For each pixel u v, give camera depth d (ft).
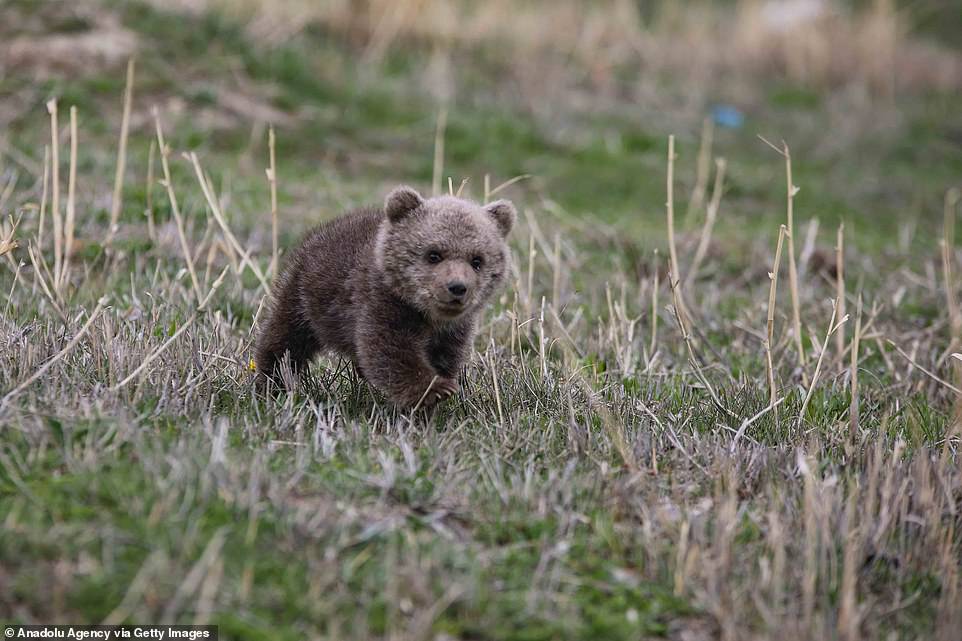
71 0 70.74
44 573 21.50
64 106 61.93
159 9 73.31
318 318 34.37
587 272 51.49
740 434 31.19
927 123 97.60
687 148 80.69
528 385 34.58
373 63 82.23
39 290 39.04
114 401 28.50
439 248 31.89
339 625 21.39
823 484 27.68
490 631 21.93
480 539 25.14
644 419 32.30
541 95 85.56
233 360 34.17
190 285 43.60
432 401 31.42
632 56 100.73
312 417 30.94
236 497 24.25
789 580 24.73
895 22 117.19
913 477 28.86
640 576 24.62
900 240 64.18
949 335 45.52
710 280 53.42
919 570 25.77
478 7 95.25
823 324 46.50
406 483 26.58
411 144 70.95
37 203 48.11
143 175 54.85
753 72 105.50
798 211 71.05
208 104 67.21
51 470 25.21
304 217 53.31
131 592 21.01
